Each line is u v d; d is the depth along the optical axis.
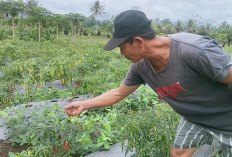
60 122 2.82
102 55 8.66
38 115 3.25
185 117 2.08
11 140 3.26
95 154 2.93
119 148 3.04
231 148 1.98
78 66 5.48
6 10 22.30
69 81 5.32
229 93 1.78
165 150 2.48
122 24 1.61
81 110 2.43
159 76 1.87
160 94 2.03
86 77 4.97
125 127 2.31
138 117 2.39
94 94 4.71
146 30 1.65
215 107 1.86
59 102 4.55
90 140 2.80
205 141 2.23
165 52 1.73
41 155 2.45
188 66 1.68
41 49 13.91
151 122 2.37
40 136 2.70
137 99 4.69
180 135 2.21
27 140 3.02
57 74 4.92
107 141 3.14
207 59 1.56
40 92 5.07
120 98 2.42
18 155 2.47
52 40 24.12
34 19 24.50
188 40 1.67
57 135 2.67
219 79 1.60
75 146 2.86
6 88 4.86
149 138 2.44
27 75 5.14
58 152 2.93
